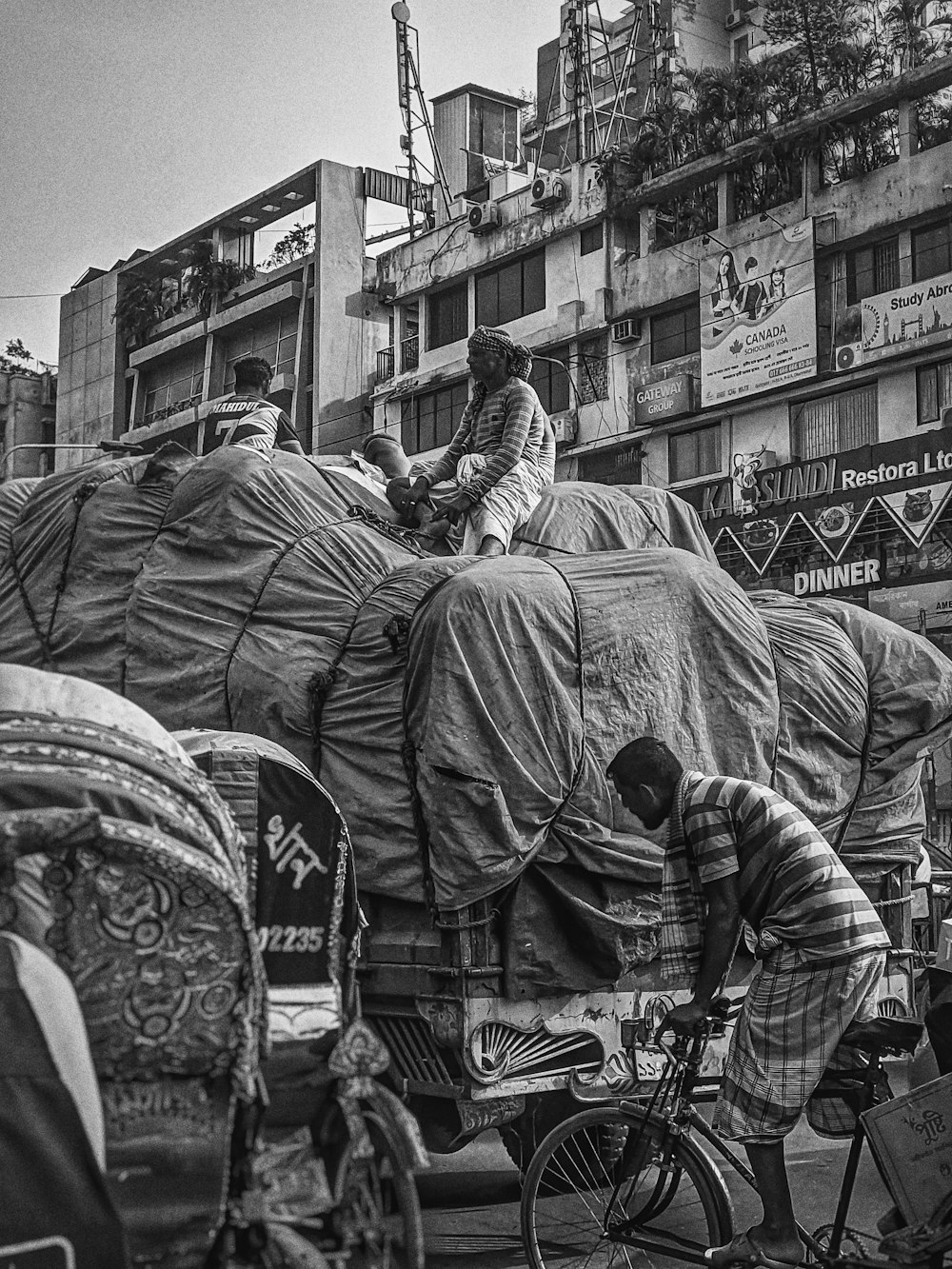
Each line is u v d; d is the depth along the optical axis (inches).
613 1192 168.6
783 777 223.3
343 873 148.2
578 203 1074.1
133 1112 96.0
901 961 242.7
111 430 1525.6
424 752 192.7
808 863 162.4
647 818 168.9
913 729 238.8
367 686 209.2
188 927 97.3
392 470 298.8
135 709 114.3
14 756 98.5
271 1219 100.5
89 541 253.1
